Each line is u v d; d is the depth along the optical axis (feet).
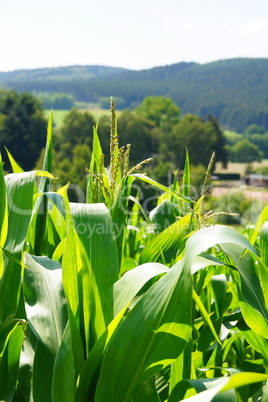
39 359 5.41
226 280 8.63
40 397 5.30
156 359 4.88
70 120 186.29
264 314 5.31
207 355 7.58
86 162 164.35
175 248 7.97
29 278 5.92
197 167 184.03
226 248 5.73
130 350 4.72
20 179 6.40
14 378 5.69
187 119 199.62
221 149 201.36
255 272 5.64
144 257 7.77
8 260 6.17
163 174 172.45
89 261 5.25
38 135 180.14
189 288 4.62
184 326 4.71
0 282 6.19
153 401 5.30
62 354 4.93
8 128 174.70
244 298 5.36
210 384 4.77
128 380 4.79
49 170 7.21
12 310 6.16
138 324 4.75
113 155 7.48
